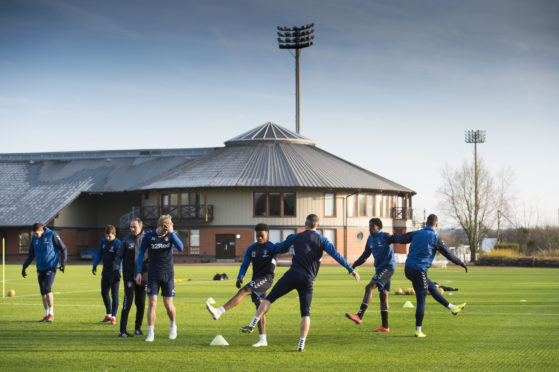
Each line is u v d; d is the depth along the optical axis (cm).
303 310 990
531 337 1123
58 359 920
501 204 7525
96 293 2139
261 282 1030
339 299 1902
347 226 6144
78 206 6731
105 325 1295
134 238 1152
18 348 1012
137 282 1103
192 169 6312
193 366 869
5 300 1869
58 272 3825
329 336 1139
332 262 6041
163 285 1099
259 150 6475
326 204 6081
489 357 932
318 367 861
